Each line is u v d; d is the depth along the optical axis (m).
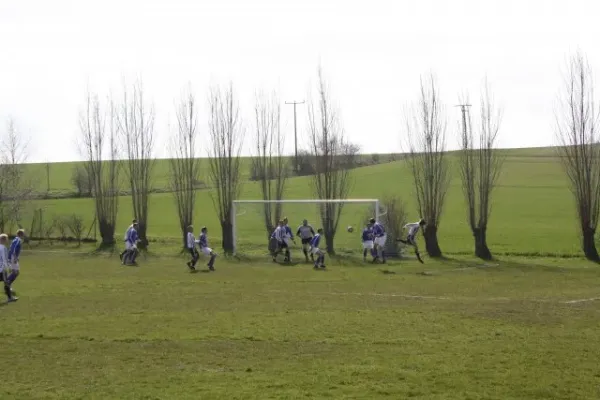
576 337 14.25
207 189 70.44
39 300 19.91
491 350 13.05
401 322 15.98
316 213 38.19
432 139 36.12
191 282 24.44
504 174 81.00
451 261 32.78
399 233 37.25
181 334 14.70
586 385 10.70
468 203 36.00
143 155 40.66
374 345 13.56
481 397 10.13
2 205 46.47
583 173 33.72
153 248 39.72
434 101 36.66
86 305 18.88
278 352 13.02
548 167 84.50
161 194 71.94
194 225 53.06
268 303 19.08
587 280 25.05
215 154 39.31
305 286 23.12
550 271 28.33
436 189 35.62
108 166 42.12
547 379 11.02
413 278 25.64
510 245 39.84
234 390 10.51
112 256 36.53
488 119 45.94
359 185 72.88
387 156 101.81
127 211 61.62
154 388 10.67
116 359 12.57
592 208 33.69
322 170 38.66
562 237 43.50
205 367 11.95
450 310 17.78
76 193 69.50
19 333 14.93
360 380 11.02
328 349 13.23
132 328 15.41
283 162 53.03
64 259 34.81
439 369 11.66
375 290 22.00
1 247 19.66
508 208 60.34
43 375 11.48
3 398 10.15
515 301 19.47
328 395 10.23
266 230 39.25
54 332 15.02
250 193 58.16
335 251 36.38
